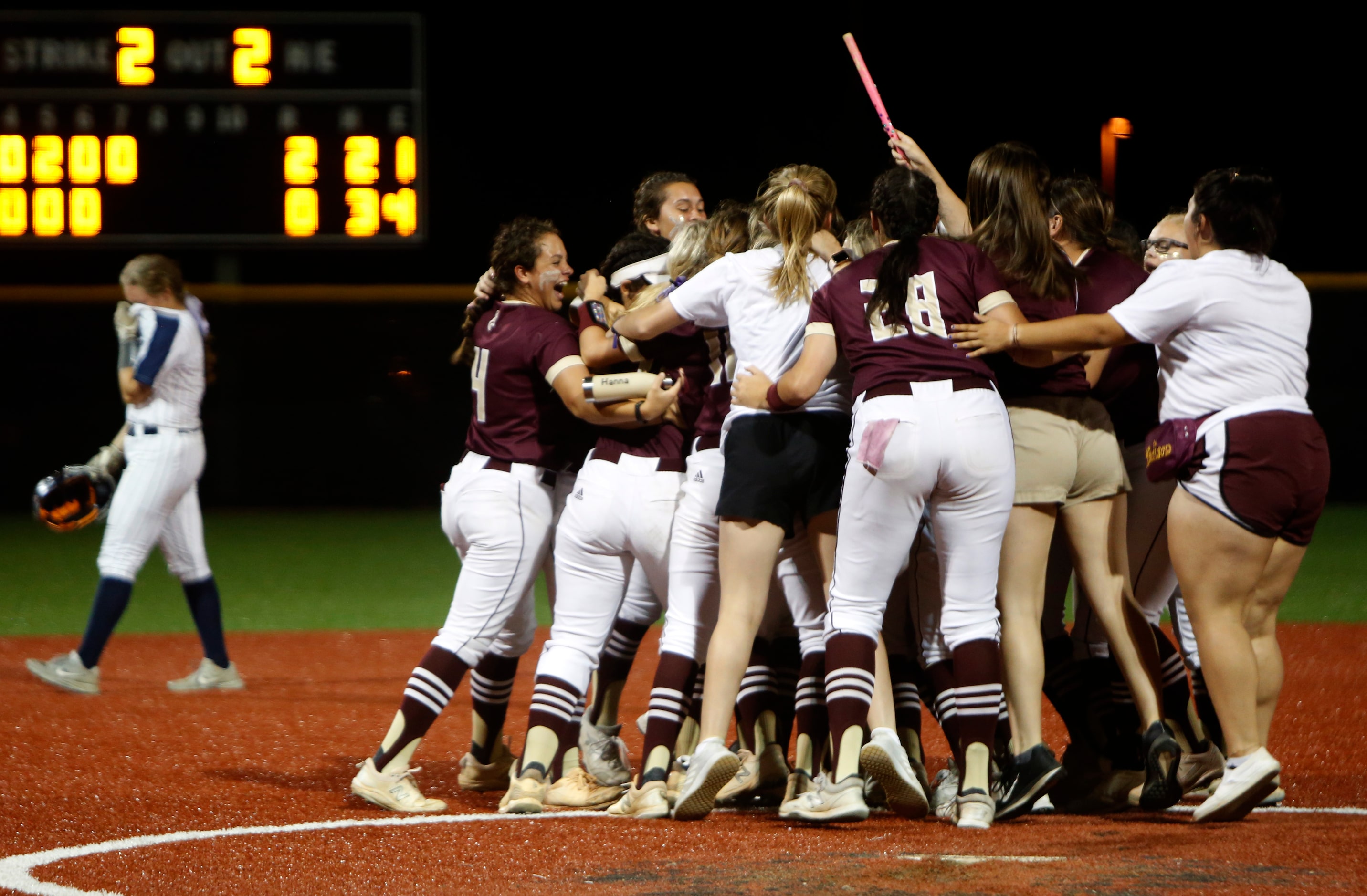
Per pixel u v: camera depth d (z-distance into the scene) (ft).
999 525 47.14
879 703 48.91
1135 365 53.47
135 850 46.01
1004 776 50.08
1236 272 47.52
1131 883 40.16
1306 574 145.28
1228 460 46.73
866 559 47.19
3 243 201.87
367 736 69.92
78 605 128.77
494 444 54.75
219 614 86.22
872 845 45.42
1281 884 40.01
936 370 46.47
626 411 50.72
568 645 53.26
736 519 48.24
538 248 55.67
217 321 237.25
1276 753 62.23
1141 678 49.75
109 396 238.27
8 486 236.22
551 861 43.93
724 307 50.19
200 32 203.21
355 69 204.54
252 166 204.13
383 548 176.35
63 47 201.46
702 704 51.96
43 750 65.62
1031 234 49.67
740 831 48.06
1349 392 234.58
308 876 42.50
